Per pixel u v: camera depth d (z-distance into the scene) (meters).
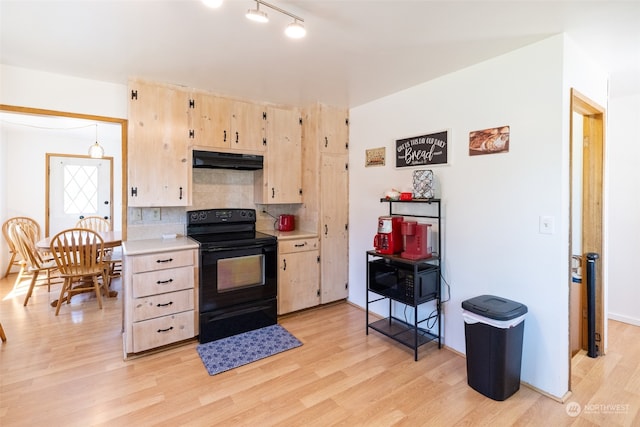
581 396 2.05
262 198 3.51
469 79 2.51
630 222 3.16
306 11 1.78
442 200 2.71
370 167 3.47
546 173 2.07
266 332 2.99
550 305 2.06
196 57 2.38
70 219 5.59
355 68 2.58
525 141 2.17
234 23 1.91
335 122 3.64
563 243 2.01
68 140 5.55
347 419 1.84
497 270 2.34
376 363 2.45
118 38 2.10
